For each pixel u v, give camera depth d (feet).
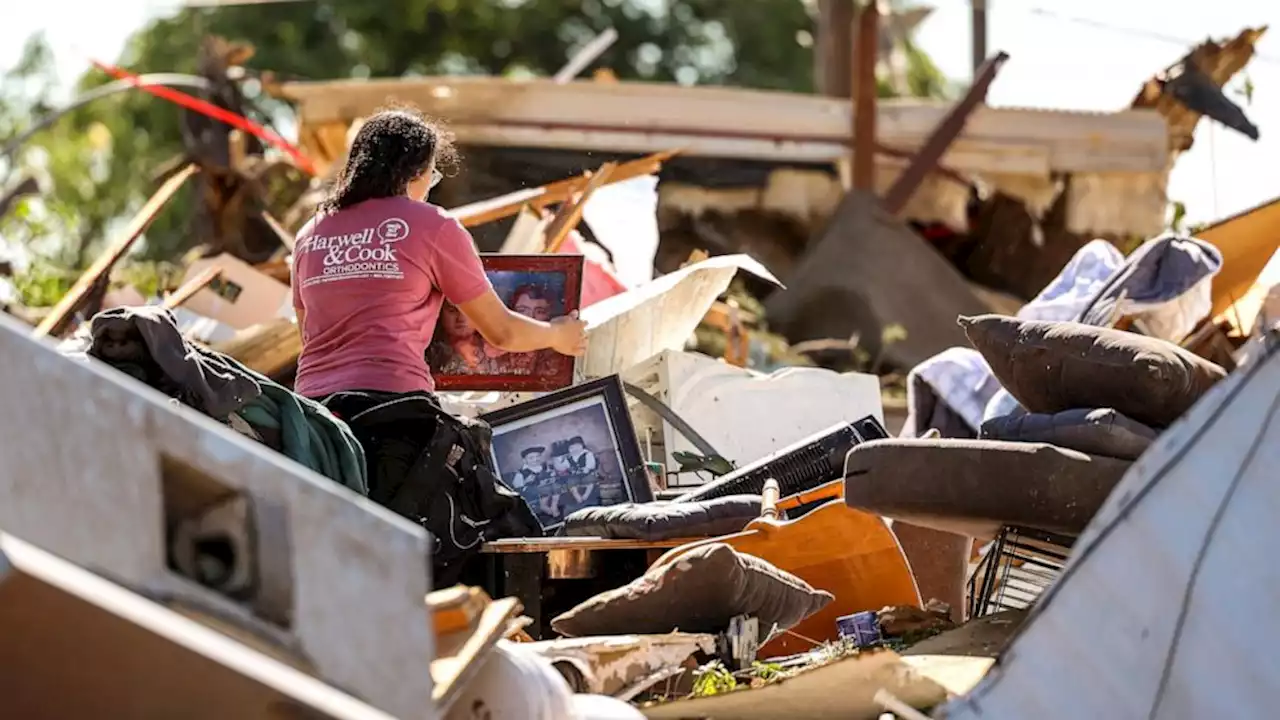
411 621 17.03
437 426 30.12
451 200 68.80
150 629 14.24
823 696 23.20
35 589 13.84
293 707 14.82
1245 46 69.36
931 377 39.70
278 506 16.25
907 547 32.32
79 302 44.70
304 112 69.62
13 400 15.24
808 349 64.28
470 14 172.86
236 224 64.34
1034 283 78.18
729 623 26.84
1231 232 43.29
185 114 65.26
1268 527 20.90
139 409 15.78
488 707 19.74
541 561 31.04
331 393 30.19
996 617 26.63
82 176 152.66
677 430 38.24
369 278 30.55
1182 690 20.79
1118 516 21.16
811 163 75.05
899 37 123.75
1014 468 25.04
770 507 30.63
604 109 71.31
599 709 21.48
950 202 76.79
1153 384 25.81
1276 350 21.22
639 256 51.21
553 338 31.91
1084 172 77.05
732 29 178.60
